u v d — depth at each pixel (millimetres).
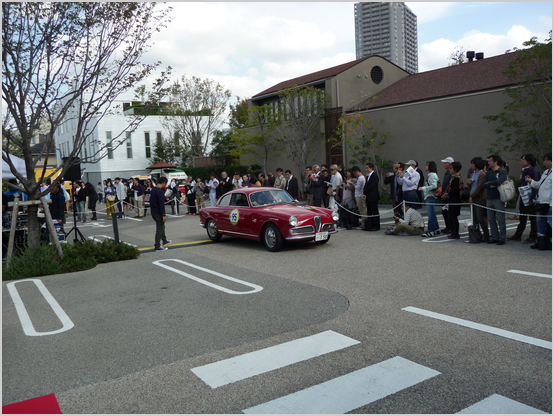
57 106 9758
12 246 8445
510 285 6000
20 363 4172
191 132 37406
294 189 13977
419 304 5402
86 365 4055
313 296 5984
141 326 5066
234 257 9109
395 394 3307
